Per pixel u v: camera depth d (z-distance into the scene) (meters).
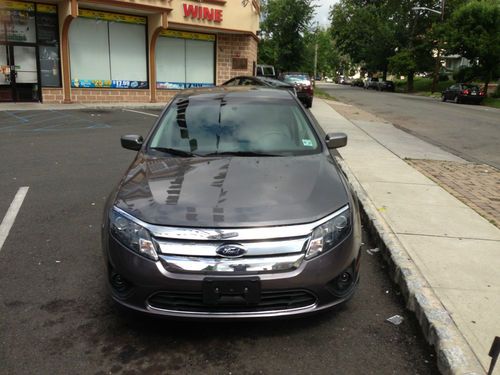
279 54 36.59
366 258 4.74
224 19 22.47
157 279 3.00
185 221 3.05
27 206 6.05
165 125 4.61
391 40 55.91
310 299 3.11
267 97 4.99
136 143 4.48
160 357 3.08
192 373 2.93
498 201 6.51
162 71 22.23
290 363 3.04
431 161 9.49
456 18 39.28
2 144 10.11
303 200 3.28
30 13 17.84
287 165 3.88
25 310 3.62
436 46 49.78
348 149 10.27
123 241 3.15
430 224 5.30
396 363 3.07
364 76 87.75
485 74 39.19
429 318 3.30
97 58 19.80
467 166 9.23
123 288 3.21
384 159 9.25
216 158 4.05
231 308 3.03
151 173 3.76
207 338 3.29
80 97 19.58
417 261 4.27
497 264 4.26
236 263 2.96
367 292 4.02
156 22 20.34
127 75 20.81
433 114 22.19
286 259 3.01
